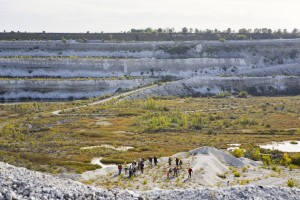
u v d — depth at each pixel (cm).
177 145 8906
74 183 3341
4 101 16975
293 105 15675
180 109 14600
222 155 7056
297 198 3409
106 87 18575
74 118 12619
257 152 7644
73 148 8375
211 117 12744
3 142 8969
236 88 19850
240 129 11144
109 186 5134
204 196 3212
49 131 10544
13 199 2703
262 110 14488
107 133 10319
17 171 3397
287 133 10644
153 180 5516
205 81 19712
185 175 5716
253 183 5506
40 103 16100
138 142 9256
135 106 15062
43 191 2897
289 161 7281
